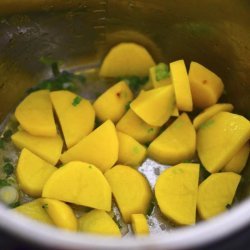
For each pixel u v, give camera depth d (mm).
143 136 300
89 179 272
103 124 289
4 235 169
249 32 283
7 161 301
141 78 337
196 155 300
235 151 287
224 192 278
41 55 326
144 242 161
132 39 330
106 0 303
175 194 278
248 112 310
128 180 281
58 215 262
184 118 304
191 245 163
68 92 311
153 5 304
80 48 333
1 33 296
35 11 297
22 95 329
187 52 326
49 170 285
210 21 298
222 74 318
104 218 266
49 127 295
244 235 171
